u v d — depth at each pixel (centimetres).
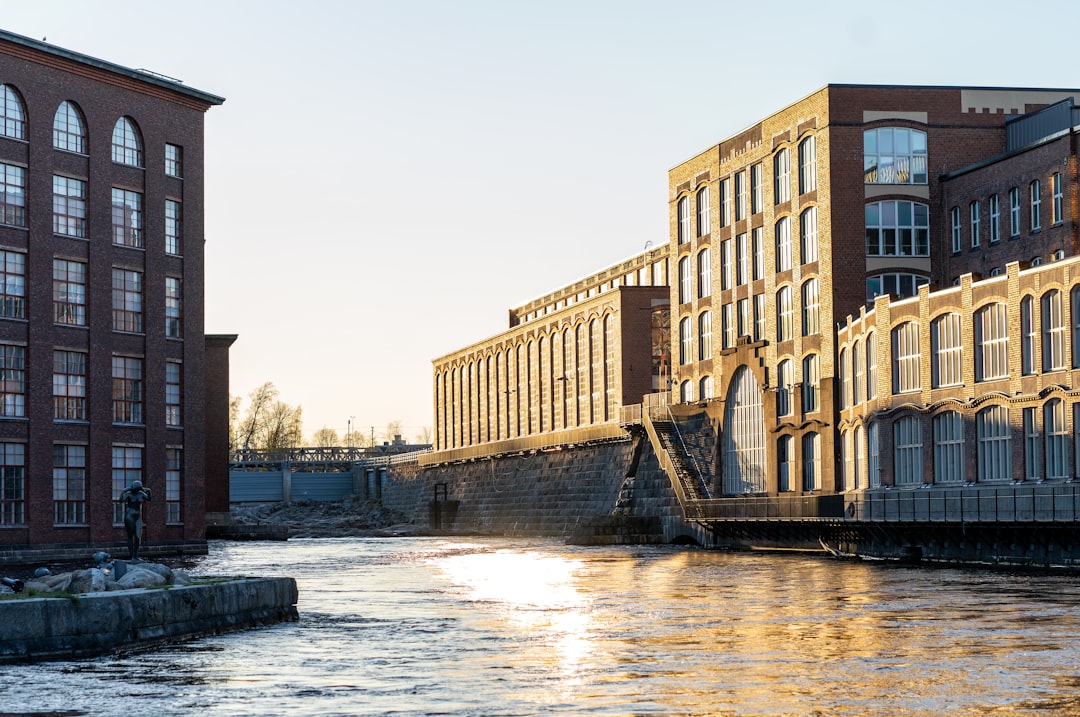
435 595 4831
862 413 7781
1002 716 2173
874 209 8356
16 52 7581
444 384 16512
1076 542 5578
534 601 4491
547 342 13225
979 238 8012
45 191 7725
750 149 9344
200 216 8688
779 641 3189
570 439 11888
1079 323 6031
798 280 8688
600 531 9981
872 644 3106
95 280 7975
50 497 7638
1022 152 7562
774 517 7925
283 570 6656
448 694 2447
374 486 17762
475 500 14238
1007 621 3575
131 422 8175
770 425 8938
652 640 3250
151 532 8262
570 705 2312
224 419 12938
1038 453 6275
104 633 3014
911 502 6531
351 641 3266
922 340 7138
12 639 2861
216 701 2394
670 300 10738
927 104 8431
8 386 7488
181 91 8525
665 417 10150
